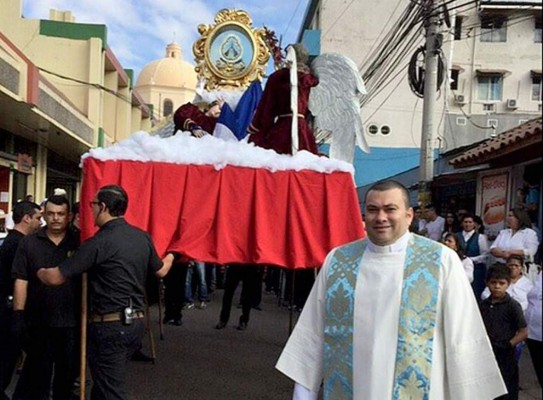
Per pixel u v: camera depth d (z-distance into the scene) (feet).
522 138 25.62
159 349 24.62
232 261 14.47
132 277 12.73
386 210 9.07
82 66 65.82
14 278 14.25
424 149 35.09
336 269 9.52
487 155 30.27
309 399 9.44
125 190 14.19
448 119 66.33
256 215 14.61
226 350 24.88
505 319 14.96
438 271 8.93
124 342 12.64
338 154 18.44
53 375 15.44
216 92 21.33
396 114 83.87
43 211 16.47
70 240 14.80
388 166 80.74
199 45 22.24
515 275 18.38
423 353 8.66
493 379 8.48
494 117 66.08
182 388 19.29
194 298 39.22
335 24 86.58
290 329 24.41
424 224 32.48
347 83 18.17
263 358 23.71
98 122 66.23
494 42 87.30
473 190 40.27
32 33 65.67
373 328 8.87
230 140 17.01
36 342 14.64
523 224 23.27
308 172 14.99
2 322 15.28
